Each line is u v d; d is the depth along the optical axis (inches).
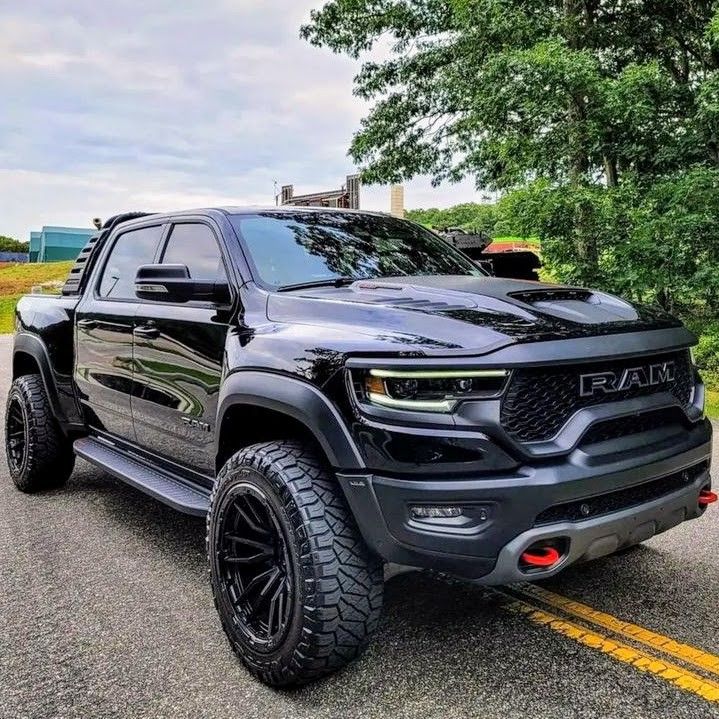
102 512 181.8
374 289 119.6
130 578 139.3
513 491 87.1
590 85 346.9
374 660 106.5
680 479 106.7
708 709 92.7
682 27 425.4
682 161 361.4
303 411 98.4
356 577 95.0
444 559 89.0
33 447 190.9
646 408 99.8
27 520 175.3
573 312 105.1
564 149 374.6
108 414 168.4
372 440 91.1
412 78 605.9
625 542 97.8
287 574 96.7
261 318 117.3
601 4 428.8
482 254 392.8
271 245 135.0
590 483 90.5
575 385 93.8
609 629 115.1
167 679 102.7
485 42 426.0
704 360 362.6
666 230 330.3
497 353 89.0
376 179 649.6
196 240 145.6
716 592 128.1
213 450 127.4
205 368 126.6
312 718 92.4
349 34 587.8
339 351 96.9
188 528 169.6
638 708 93.0
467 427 88.0
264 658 99.6
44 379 191.5
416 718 91.9
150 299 136.3
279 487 98.6
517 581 90.1
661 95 355.6
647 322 107.4
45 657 108.9
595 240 358.9
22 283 1122.7
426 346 91.3
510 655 107.3
